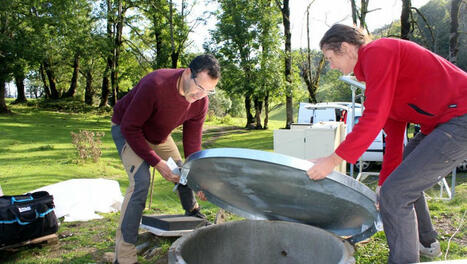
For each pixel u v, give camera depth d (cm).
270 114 5941
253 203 231
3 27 2344
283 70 2636
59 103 3166
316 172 169
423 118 204
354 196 181
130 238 279
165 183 823
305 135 567
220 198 247
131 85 3878
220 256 218
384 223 197
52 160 1116
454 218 407
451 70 197
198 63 268
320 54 2228
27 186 761
